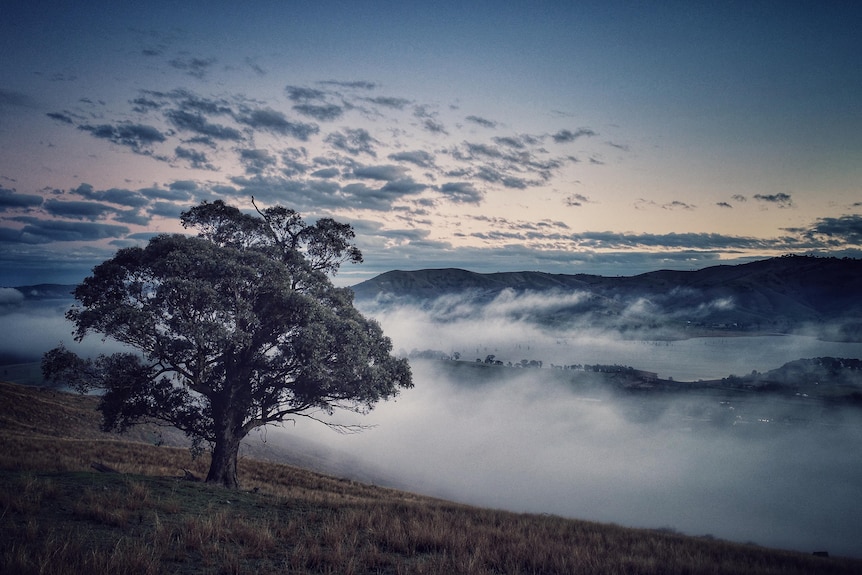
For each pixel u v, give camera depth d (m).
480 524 17.17
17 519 10.90
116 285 24.36
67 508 12.42
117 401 25.80
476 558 10.99
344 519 14.62
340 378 26.02
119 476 18.53
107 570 7.76
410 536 13.01
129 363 24.97
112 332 23.17
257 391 26.56
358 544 12.48
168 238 24.78
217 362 25.98
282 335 26.53
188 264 23.25
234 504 16.47
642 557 13.34
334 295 28.34
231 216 27.08
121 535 10.53
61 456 31.00
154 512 12.98
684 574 12.74
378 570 10.29
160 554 9.19
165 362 24.75
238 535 11.57
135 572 8.20
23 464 20.69
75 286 24.09
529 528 17.25
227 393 25.14
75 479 16.67
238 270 23.70
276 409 27.64
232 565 9.25
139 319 22.06
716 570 13.03
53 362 23.28
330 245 28.91
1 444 34.50
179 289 22.44
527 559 11.84
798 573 15.34
